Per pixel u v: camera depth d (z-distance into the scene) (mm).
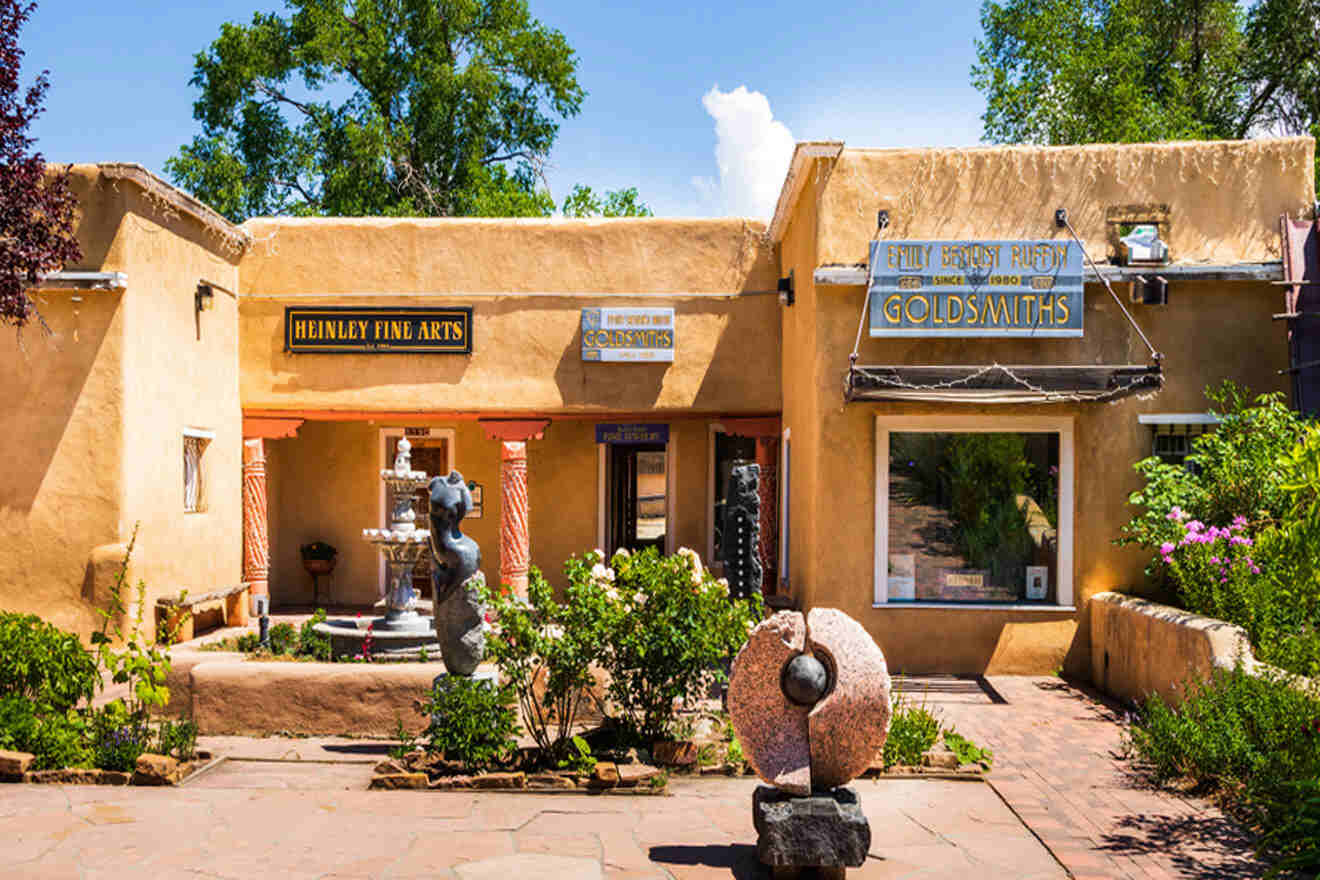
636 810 6887
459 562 8148
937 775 7633
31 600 11125
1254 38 23047
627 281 14234
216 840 6199
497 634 7887
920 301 10938
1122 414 11188
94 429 11133
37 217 9352
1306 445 5988
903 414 11242
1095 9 23656
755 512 9203
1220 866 5918
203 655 9648
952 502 11328
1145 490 10672
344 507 16516
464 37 25281
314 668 8711
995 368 10250
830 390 11234
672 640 7582
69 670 8305
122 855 5926
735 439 16562
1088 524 11172
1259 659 8383
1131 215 11195
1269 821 6297
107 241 11156
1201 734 7332
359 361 14180
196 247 12836
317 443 16531
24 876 5582
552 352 14203
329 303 14172
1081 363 11133
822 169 11312
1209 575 9344
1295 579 6484
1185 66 24016
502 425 14398
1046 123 22234
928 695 10289
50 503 11148
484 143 25438
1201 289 11141
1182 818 6719
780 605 12414
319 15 23719
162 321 11961
